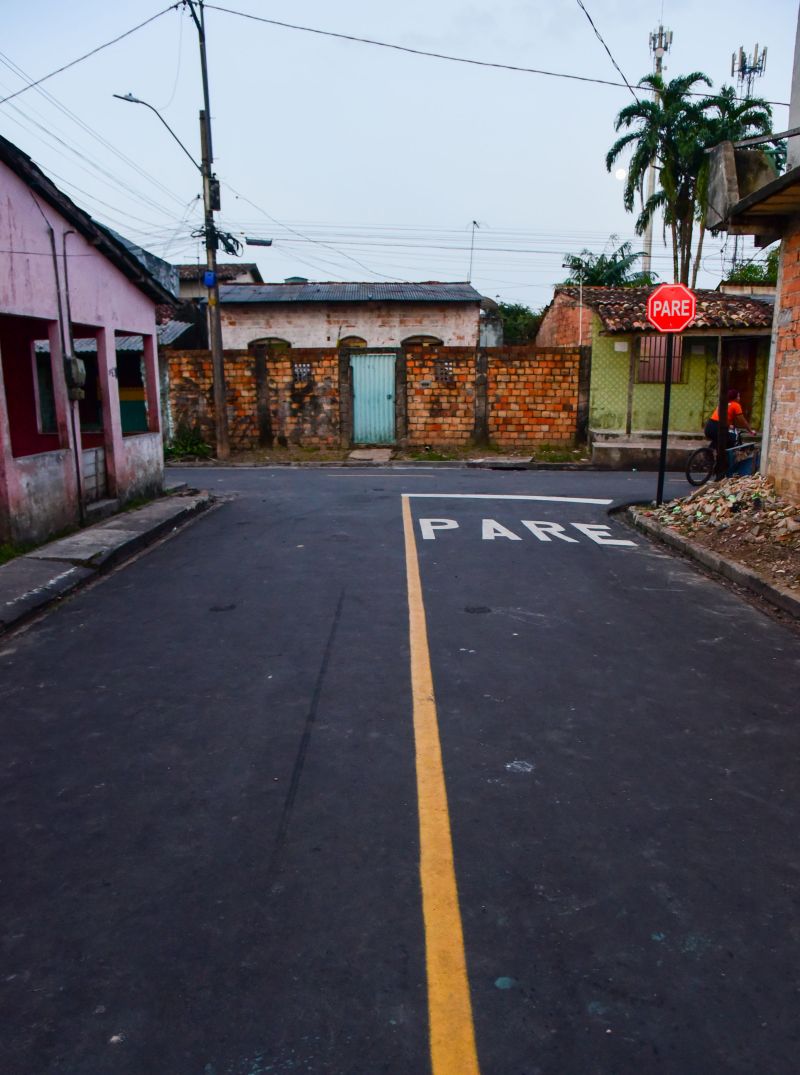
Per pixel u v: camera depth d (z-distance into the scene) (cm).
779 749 428
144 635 620
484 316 3244
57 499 973
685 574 843
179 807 366
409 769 400
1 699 496
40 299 938
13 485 872
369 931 282
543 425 2161
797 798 377
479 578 801
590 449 2139
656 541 1029
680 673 541
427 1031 239
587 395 2142
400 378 2159
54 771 402
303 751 420
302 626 636
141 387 2125
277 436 2192
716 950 274
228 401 2175
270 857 327
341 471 1852
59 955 272
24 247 901
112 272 1152
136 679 525
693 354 2105
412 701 485
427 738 434
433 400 2166
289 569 838
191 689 506
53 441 1415
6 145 834
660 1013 246
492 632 623
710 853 331
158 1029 240
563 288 2544
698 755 420
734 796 378
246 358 2156
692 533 1004
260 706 478
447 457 2080
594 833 345
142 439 1270
